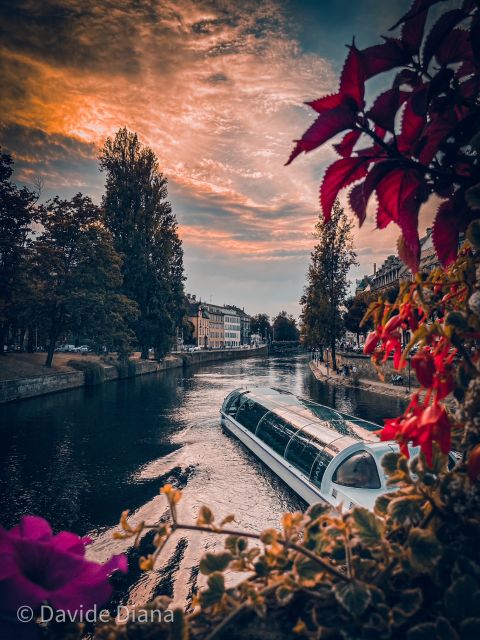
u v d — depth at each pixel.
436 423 0.65
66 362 44.94
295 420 15.60
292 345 171.88
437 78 0.80
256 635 0.65
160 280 57.72
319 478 11.45
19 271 36.41
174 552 10.08
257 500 13.20
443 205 0.81
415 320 0.85
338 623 0.66
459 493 0.71
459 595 0.61
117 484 15.47
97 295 40.03
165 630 0.63
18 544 0.60
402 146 0.82
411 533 0.69
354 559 0.74
